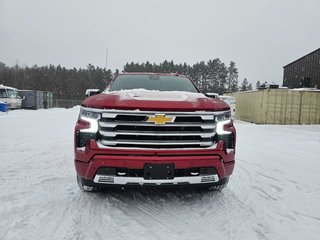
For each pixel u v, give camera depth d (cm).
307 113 2138
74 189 402
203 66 8844
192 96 358
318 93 2130
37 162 567
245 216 325
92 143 310
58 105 5350
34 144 784
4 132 1047
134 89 414
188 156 313
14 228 285
